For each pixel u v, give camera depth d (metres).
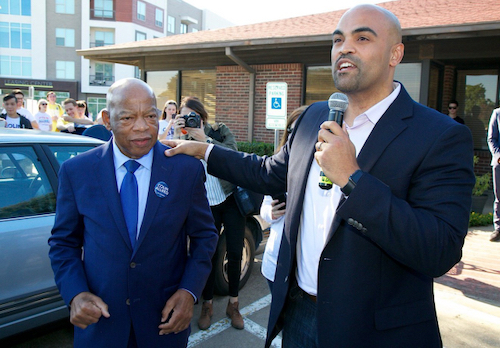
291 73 8.83
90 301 1.50
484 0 9.02
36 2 36.09
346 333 1.34
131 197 1.64
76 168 1.65
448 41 7.23
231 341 3.04
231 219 3.20
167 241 1.64
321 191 1.54
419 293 1.40
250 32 9.69
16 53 36.59
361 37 1.38
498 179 5.35
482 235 5.70
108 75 37.97
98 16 37.03
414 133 1.35
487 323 3.28
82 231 1.70
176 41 9.84
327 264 1.39
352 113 1.56
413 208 1.28
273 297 1.70
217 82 9.77
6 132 2.84
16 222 2.54
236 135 9.67
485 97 8.66
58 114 10.48
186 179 1.71
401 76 7.85
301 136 1.70
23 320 2.50
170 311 1.61
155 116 1.63
